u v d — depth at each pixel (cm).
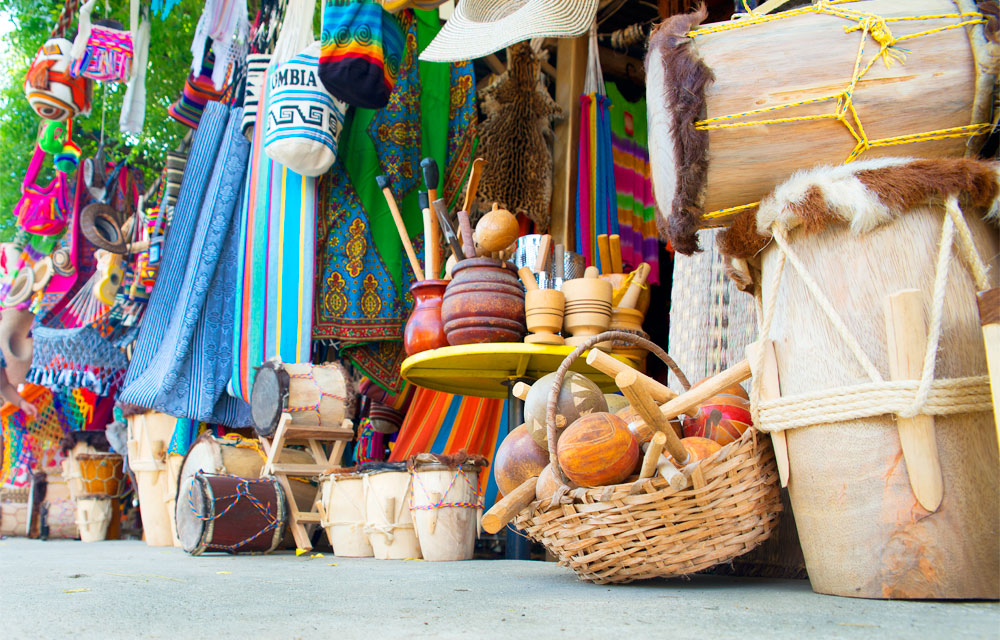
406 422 387
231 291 434
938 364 146
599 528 175
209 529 312
